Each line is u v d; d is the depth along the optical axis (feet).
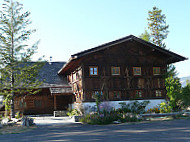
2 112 79.97
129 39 72.18
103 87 70.54
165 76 76.74
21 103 84.53
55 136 35.53
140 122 52.65
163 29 128.67
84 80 68.95
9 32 65.92
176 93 71.51
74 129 43.78
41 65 68.80
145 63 76.54
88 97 68.49
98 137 32.81
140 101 72.79
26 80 69.36
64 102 88.69
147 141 28.22
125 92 72.64
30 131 43.50
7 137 37.35
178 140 28.37
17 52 65.82
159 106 73.56
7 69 65.62
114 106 69.72
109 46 69.97
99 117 55.83
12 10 66.13
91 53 70.95
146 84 75.51
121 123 52.39
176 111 69.31
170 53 76.38
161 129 39.06
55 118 70.23
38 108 86.17
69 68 83.41
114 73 72.74
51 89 82.48
